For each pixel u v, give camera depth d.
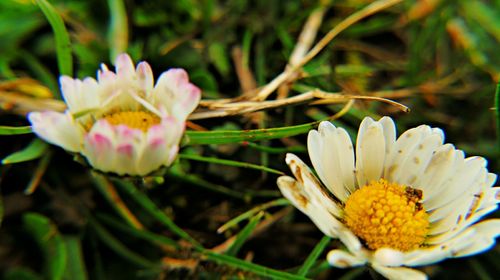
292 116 0.10
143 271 0.10
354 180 0.08
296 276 0.08
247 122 0.10
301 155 0.10
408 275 0.07
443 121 0.11
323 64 0.11
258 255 0.10
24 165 0.10
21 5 0.10
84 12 0.11
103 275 0.10
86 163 0.08
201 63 0.11
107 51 0.10
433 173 0.08
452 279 0.10
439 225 0.08
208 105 0.10
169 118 0.08
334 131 0.08
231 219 0.10
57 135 0.08
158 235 0.10
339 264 0.07
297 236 0.10
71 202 0.10
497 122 0.10
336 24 0.11
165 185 0.10
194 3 0.11
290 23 0.11
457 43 0.11
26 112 0.10
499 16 0.11
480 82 0.11
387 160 0.08
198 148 0.10
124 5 0.11
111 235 0.10
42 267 0.10
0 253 0.10
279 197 0.10
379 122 0.08
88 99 0.08
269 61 0.11
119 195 0.10
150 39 0.11
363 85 0.11
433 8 0.11
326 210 0.08
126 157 0.08
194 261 0.09
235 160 0.10
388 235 0.08
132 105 0.08
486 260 0.10
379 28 0.11
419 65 0.11
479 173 0.08
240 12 0.11
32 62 0.10
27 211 0.10
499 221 0.08
